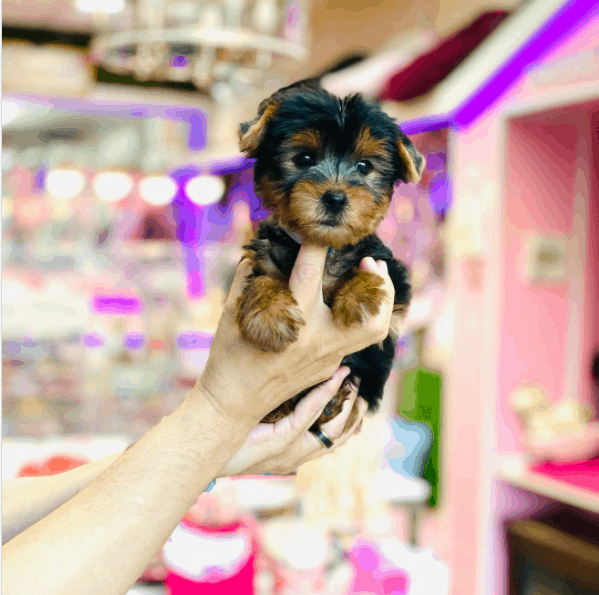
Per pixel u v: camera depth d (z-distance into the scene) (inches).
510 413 46.3
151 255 78.1
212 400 17.9
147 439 17.5
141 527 16.3
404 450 53.6
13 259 71.5
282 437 20.7
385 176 23.3
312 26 59.0
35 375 60.5
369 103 23.4
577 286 47.4
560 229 46.7
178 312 72.7
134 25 46.2
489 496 46.1
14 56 64.0
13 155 76.6
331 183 21.4
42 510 19.6
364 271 20.9
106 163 80.8
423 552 43.6
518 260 45.7
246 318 18.1
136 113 78.4
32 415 53.6
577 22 39.4
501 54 43.2
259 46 45.6
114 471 17.0
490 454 46.3
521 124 45.0
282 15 46.7
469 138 47.3
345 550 40.5
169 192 77.6
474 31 45.7
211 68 49.9
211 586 31.4
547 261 45.9
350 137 22.2
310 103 22.5
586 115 43.6
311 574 38.4
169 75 54.1
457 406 49.5
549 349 47.1
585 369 47.3
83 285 72.0
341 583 38.7
